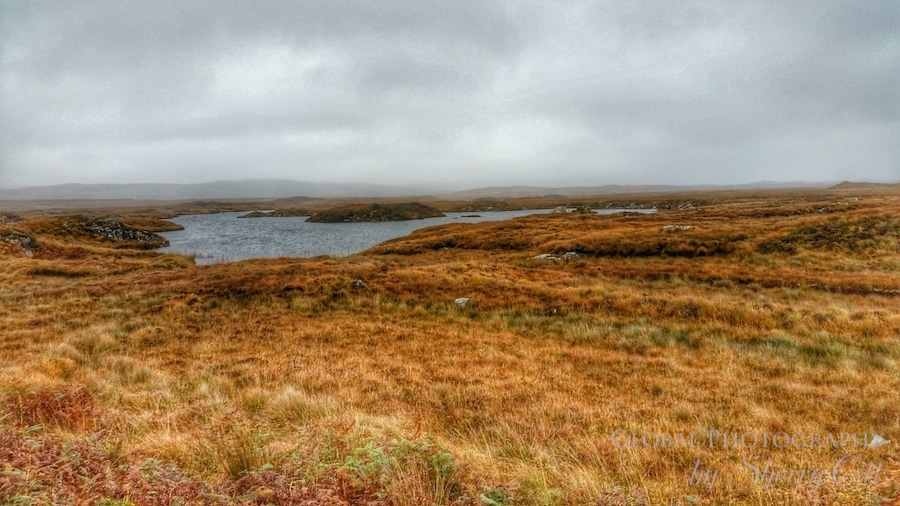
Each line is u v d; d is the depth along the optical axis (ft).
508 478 17.08
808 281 70.44
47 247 135.54
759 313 50.55
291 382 32.83
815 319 48.14
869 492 15.92
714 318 51.21
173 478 13.15
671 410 27.37
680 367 36.65
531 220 204.95
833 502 15.80
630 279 79.61
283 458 16.11
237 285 70.28
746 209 185.88
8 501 10.00
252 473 13.84
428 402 29.01
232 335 48.32
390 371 36.14
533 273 83.05
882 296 61.11
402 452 16.12
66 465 11.98
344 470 14.42
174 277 81.71
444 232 187.42
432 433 21.95
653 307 55.26
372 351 42.52
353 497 13.34
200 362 38.42
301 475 14.01
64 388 23.07
